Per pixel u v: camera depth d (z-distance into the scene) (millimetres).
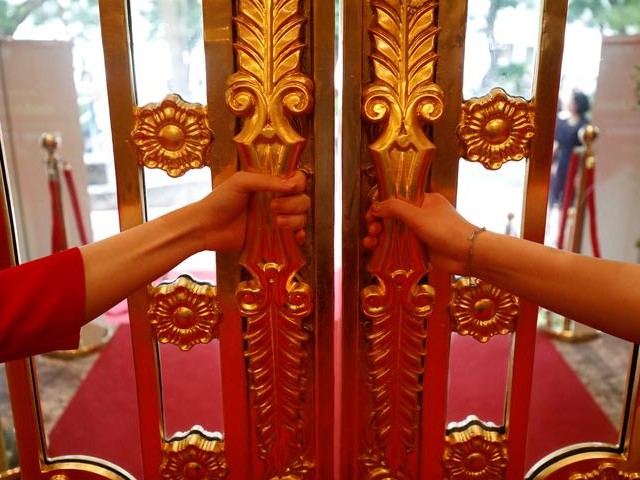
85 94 1233
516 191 846
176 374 871
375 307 779
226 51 709
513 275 658
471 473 869
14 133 1347
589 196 1473
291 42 695
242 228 743
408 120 710
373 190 748
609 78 1295
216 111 725
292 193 716
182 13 724
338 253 1091
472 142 738
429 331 807
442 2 703
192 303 789
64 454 902
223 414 838
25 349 612
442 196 739
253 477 865
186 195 834
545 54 722
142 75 740
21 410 850
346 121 719
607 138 1430
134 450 911
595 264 617
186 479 865
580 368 1054
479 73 741
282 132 700
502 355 888
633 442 870
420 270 765
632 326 594
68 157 1401
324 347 802
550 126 743
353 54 700
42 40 1103
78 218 1468
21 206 1423
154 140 731
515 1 725
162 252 686
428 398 835
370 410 838
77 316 619
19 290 595
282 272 759
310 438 852
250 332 789
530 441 932
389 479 860
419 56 705
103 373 1015
